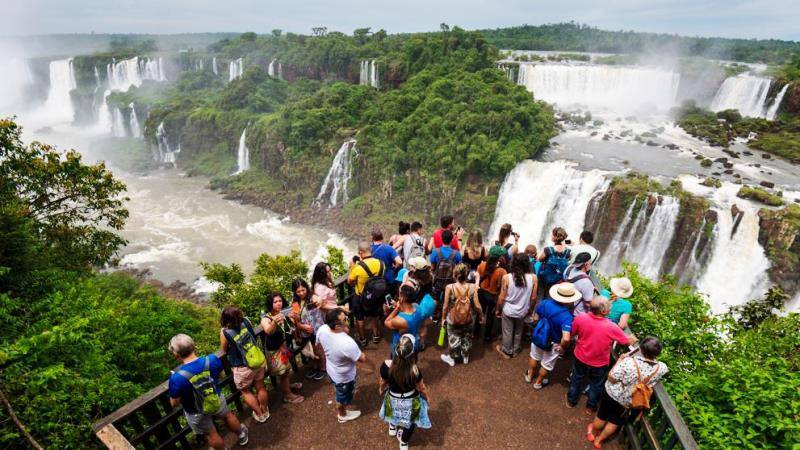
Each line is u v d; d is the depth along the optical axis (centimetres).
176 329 1933
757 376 685
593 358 656
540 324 720
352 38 13275
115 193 2142
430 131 6538
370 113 7988
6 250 1245
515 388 784
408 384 593
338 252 1736
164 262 5644
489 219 5903
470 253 911
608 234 4378
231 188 8494
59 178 1906
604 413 626
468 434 694
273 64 13650
